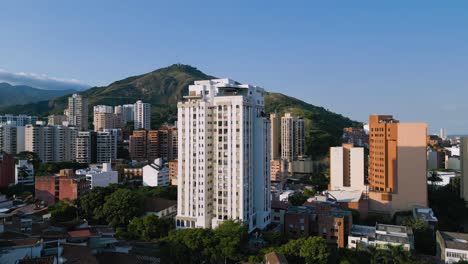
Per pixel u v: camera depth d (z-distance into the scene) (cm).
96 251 10856
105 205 17712
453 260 13450
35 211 17825
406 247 13762
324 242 12494
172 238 13288
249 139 17200
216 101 16850
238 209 16388
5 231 10431
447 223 19775
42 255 9175
